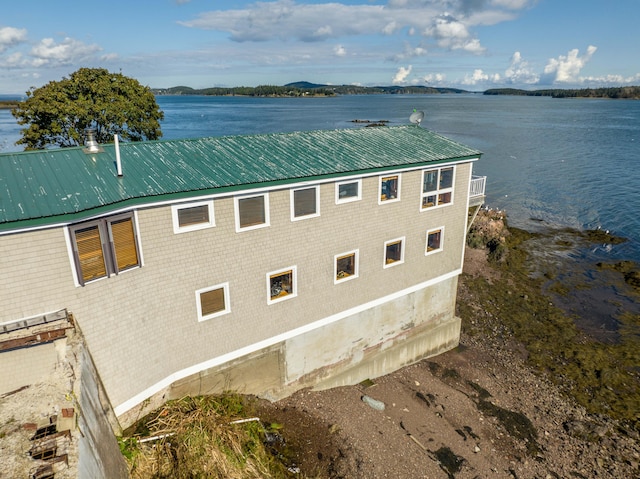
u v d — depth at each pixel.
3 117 156.75
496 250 40.12
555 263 39.88
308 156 18.70
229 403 16.98
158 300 14.48
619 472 18.48
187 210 14.54
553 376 24.78
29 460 8.60
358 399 20.66
